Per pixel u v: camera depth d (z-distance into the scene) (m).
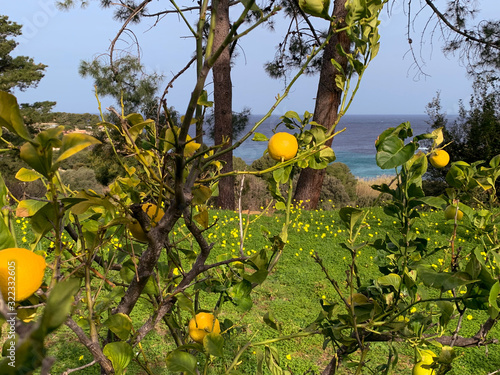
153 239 1.07
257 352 1.41
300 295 5.80
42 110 24.25
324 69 11.04
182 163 0.99
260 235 8.27
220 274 1.61
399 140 1.19
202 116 1.20
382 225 9.07
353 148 93.88
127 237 1.23
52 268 0.88
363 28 1.30
